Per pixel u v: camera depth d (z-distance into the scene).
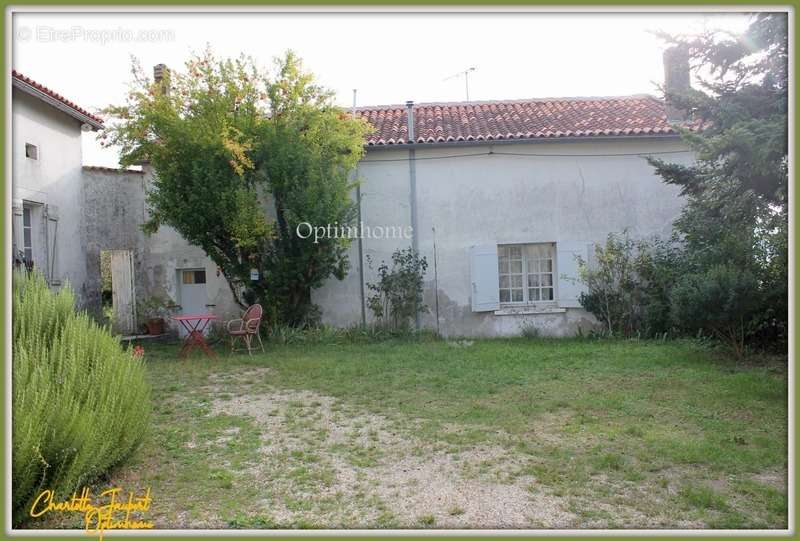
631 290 12.35
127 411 4.84
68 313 5.13
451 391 7.81
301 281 12.27
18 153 10.82
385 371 9.12
